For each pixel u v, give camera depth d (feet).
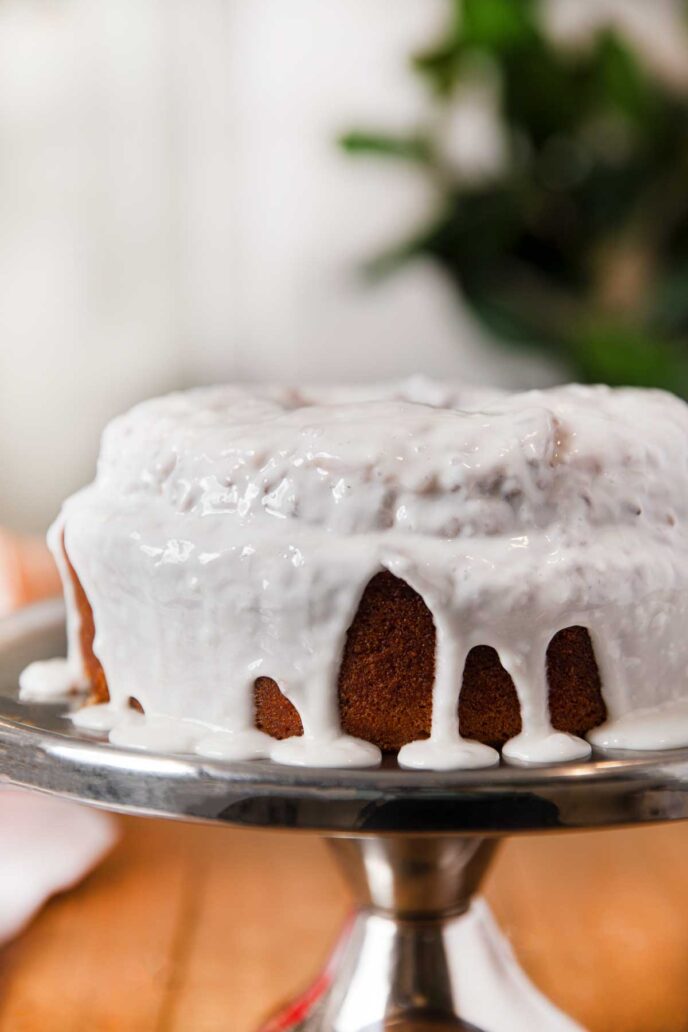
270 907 3.39
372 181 7.97
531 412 2.55
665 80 6.45
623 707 2.56
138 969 3.17
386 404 2.63
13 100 7.91
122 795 2.40
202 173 8.19
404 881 2.82
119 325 8.34
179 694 2.61
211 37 7.99
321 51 7.86
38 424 8.34
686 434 2.67
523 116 5.69
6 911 3.33
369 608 2.52
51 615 3.25
